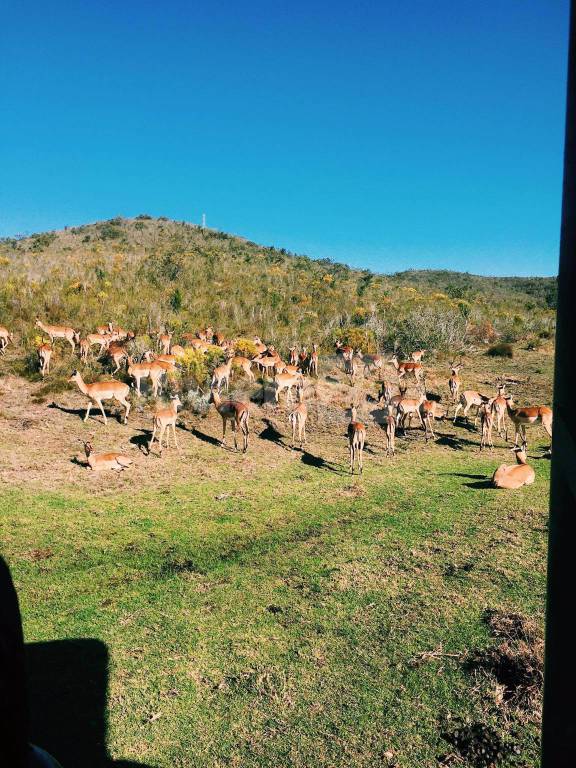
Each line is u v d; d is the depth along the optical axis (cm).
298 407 1762
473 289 8325
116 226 9325
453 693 560
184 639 682
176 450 1599
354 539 990
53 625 716
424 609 729
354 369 2466
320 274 6450
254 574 859
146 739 518
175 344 2700
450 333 3306
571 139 89
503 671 585
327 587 806
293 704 559
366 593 784
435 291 6462
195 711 554
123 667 627
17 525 1048
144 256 5225
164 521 1091
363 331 3133
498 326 3897
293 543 980
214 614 741
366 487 1322
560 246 92
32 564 895
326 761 486
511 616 690
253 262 6206
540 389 2470
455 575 827
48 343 2305
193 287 3916
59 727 530
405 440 1850
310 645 663
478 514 1095
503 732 501
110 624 719
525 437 1803
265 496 1253
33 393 1972
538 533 976
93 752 500
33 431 1647
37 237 8219
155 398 2014
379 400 2238
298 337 3117
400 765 476
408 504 1184
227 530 1048
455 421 2080
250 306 3584
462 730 507
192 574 863
